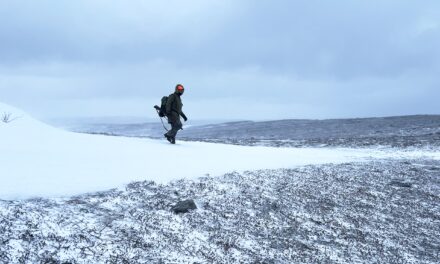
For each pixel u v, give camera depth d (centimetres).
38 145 1341
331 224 1016
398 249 957
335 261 841
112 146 1527
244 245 827
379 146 2567
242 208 1006
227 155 1656
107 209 858
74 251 653
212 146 1952
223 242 817
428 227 1111
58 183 951
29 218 730
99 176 1058
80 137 1623
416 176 1597
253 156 1708
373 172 1603
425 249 984
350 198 1222
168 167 1267
